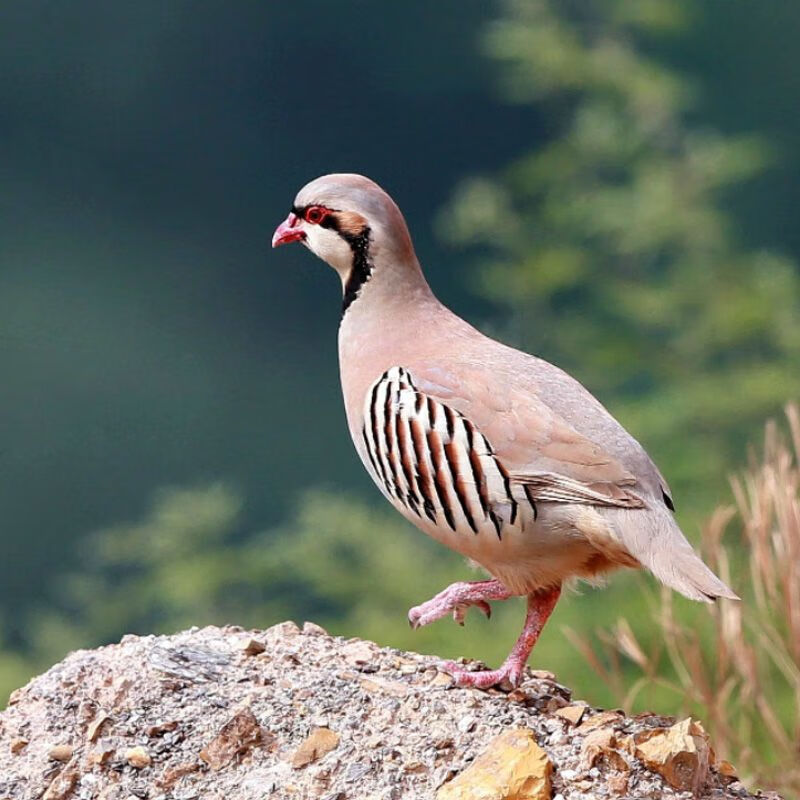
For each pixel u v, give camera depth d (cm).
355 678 597
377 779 547
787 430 1641
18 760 578
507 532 607
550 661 1339
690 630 757
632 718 593
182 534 1702
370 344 666
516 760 540
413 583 1625
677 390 1752
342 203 678
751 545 730
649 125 1927
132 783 562
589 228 1892
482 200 1916
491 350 643
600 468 594
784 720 835
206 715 583
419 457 622
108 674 607
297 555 1656
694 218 1870
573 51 1911
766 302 1800
